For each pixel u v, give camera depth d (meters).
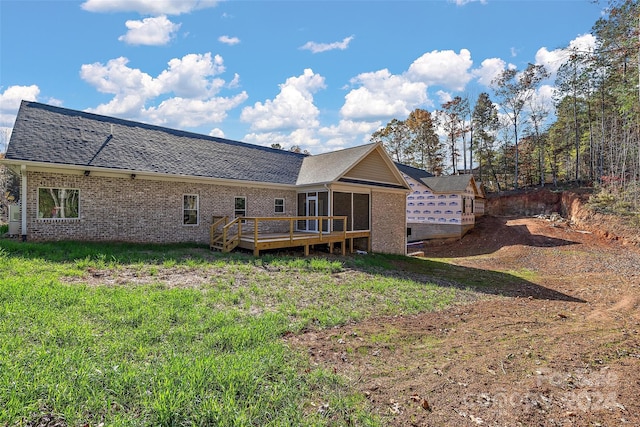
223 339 4.49
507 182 43.72
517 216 32.53
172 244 13.09
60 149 11.35
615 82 23.97
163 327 4.72
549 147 41.44
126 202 12.39
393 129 53.22
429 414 3.26
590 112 33.09
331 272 10.44
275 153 19.94
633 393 3.85
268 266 10.24
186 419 2.66
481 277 13.19
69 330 4.19
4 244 9.40
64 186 11.16
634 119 18.91
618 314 8.01
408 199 30.31
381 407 3.32
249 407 2.97
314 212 16.62
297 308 6.55
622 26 13.38
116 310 5.24
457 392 3.74
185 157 14.69
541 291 11.13
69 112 13.57
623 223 21.31
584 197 26.91
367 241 17.48
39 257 8.56
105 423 2.54
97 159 11.74
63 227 11.17
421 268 14.02
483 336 5.92
